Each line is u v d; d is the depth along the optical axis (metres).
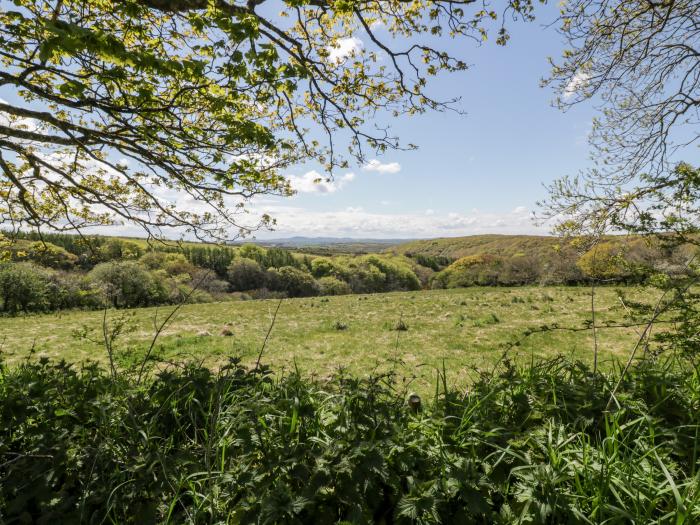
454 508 1.87
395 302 31.75
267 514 1.66
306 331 19.28
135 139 5.31
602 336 14.02
